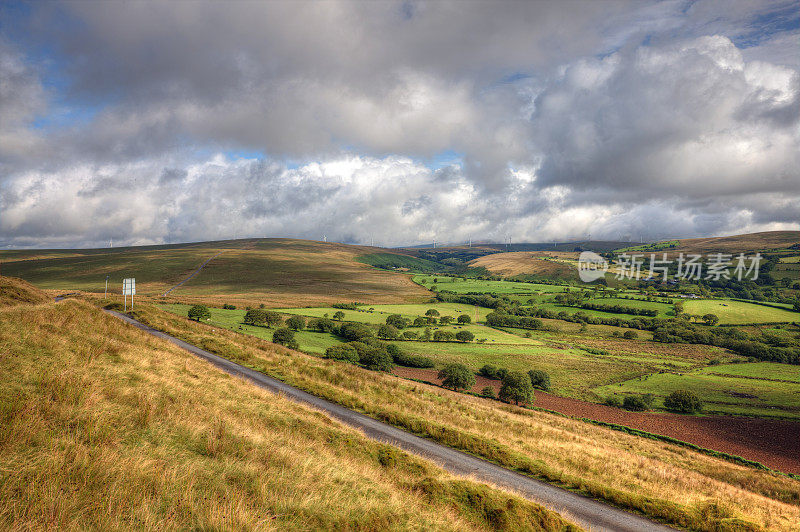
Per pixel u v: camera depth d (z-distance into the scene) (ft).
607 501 51.62
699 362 389.19
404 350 342.64
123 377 49.03
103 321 93.50
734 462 159.22
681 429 214.90
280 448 38.73
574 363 352.08
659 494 57.88
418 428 73.31
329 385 98.32
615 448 111.24
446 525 31.48
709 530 45.03
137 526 21.83
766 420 242.17
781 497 91.97
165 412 40.24
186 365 73.72
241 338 175.83
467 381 234.17
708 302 609.01
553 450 81.05
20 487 22.58
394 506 32.01
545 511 37.68
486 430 89.45
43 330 61.87
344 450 45.91
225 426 40.50
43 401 34.12
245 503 26.02
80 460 26.30
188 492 25.89
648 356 402.93
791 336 466.70
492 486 42.42
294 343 260.42
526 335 466.70
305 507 27.68
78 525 20.56
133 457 28.66
